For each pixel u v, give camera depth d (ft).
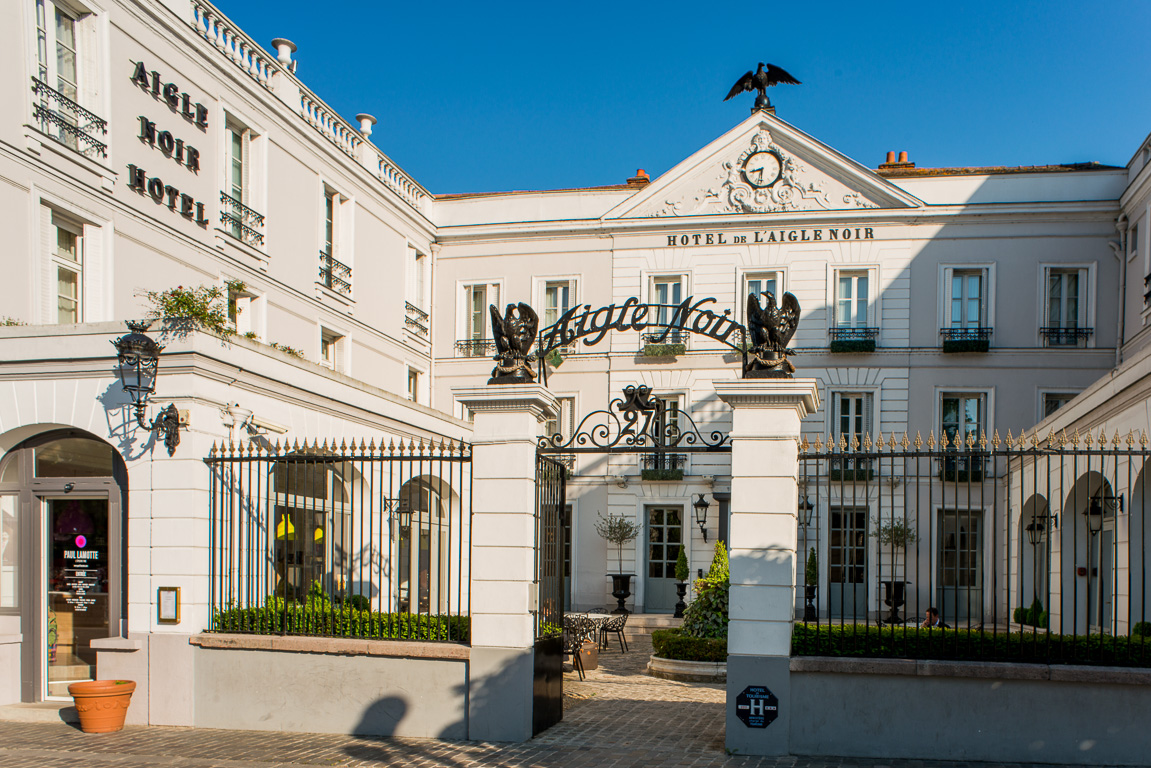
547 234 79.87
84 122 44.21
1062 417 48.55
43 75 42.80
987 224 72.84
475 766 26.32
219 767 26.30
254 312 56.54
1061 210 71.26
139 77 47.39
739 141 77.10
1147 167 62.64
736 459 28.50
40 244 41.47
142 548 32.58
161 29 49.26
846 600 67.41
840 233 74.90
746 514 28.25
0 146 39.58
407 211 76.07
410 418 49.73
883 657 27.40
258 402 36.55
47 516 35.24
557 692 32.73
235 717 31.45
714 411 75.61
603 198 80.12
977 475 67.56
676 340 76.59
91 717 30.40
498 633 29.66
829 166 75.56
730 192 77.00
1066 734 26.00
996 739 26.40
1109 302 70.59
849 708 27.22
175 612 32.01
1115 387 39.09
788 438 28.19
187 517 32.22
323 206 64.23
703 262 76.95
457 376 80.28
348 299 66.80
